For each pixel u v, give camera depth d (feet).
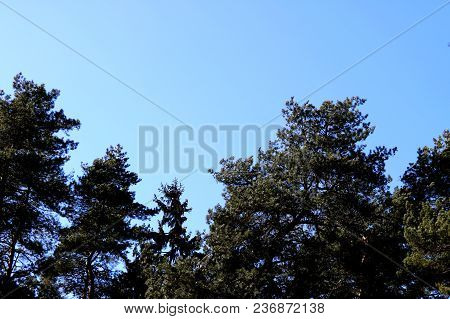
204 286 60.29
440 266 63.72
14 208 78.23
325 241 70.79
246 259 65.82
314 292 68.28
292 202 67.72
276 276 68.74
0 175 79.25
